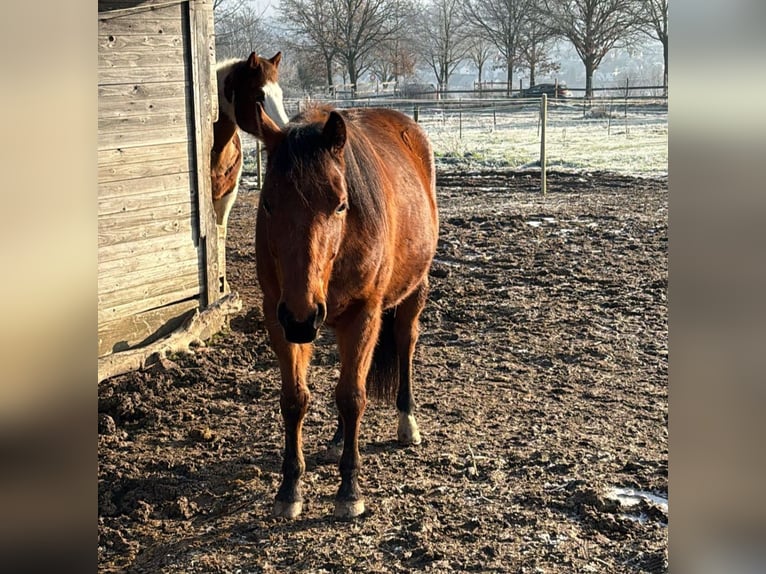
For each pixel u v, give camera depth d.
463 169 16.86
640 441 4.21
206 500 3.68
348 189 3.22
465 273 7.91
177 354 5.64
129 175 5.59
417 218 4.11
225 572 3.08
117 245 5.54
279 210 2.93
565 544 3.20
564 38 43.12
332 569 3.07
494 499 3.59
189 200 6.15
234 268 8.45
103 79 5.34
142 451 4.20
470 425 4.46
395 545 3.24
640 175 15.52
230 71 6.94
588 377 5.24
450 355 5.71
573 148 20.02
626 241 9.30
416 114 17.98
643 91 40.97
